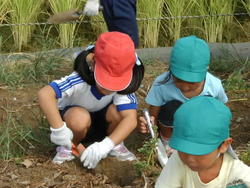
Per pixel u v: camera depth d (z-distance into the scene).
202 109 3.08
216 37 6.02
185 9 5.98
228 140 3.15
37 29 6.00
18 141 4.41
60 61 5.20
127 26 4.76
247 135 4.57
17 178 4.05
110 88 3.78
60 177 4.07
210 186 3.27
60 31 5.77
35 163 4.22
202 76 3.88
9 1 5.76
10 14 5.84
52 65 5.07
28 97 4.78
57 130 3.97
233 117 4.75
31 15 5.79
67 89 4.00
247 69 5.37
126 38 3.82
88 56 3.97
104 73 3.79
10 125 4.52
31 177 4.07
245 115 4.77
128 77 3.82
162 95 4.17
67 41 5.79
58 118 3.97
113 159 4.16
